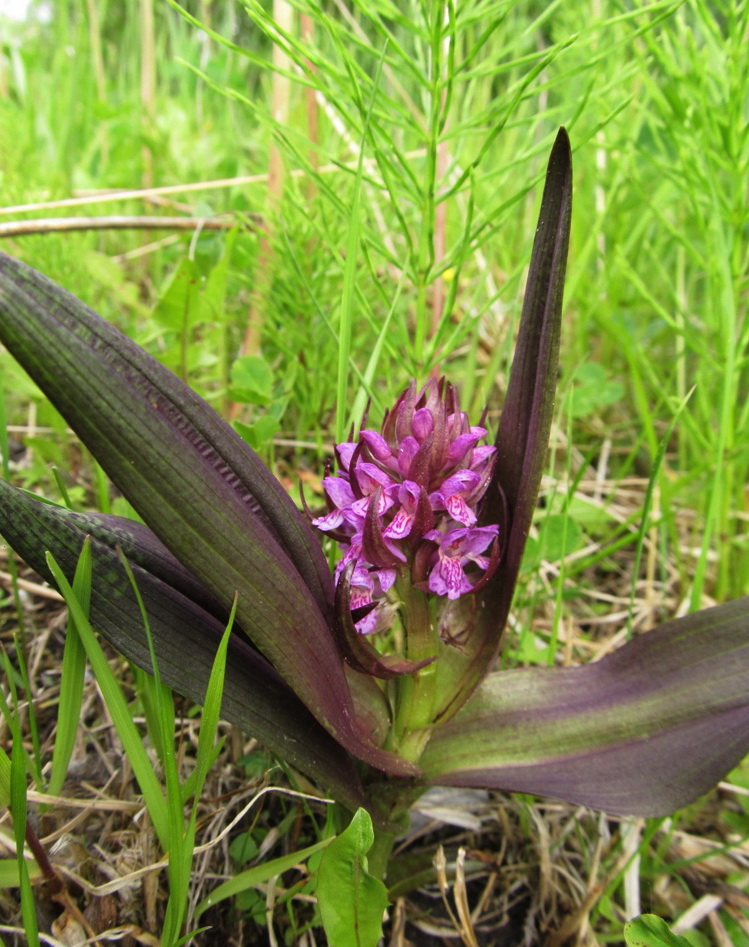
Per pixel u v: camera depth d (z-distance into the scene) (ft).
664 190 1.26
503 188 1.41
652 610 1.03
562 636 0.98
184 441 0.47
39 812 0.62
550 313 0.53
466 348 1.35
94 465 1.04
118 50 2.54
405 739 0.62
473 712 0.65
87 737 0.75
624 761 0.61
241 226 1.02
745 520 1.17
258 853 0.69
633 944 0.59
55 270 1.13
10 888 0.60
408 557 0.58
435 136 0.74
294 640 0.51
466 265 1.35
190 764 0.74
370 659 0.57
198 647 0.56
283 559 0.51
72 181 1.54
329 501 0.58
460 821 0.78
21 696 0.79
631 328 1.31
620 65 1.22
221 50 1.81
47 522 0.52
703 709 0.62
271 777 0.72
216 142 1.63
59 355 0.43
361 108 0.71
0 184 1.17
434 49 0.72
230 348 1.27
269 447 0.95
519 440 0.61
